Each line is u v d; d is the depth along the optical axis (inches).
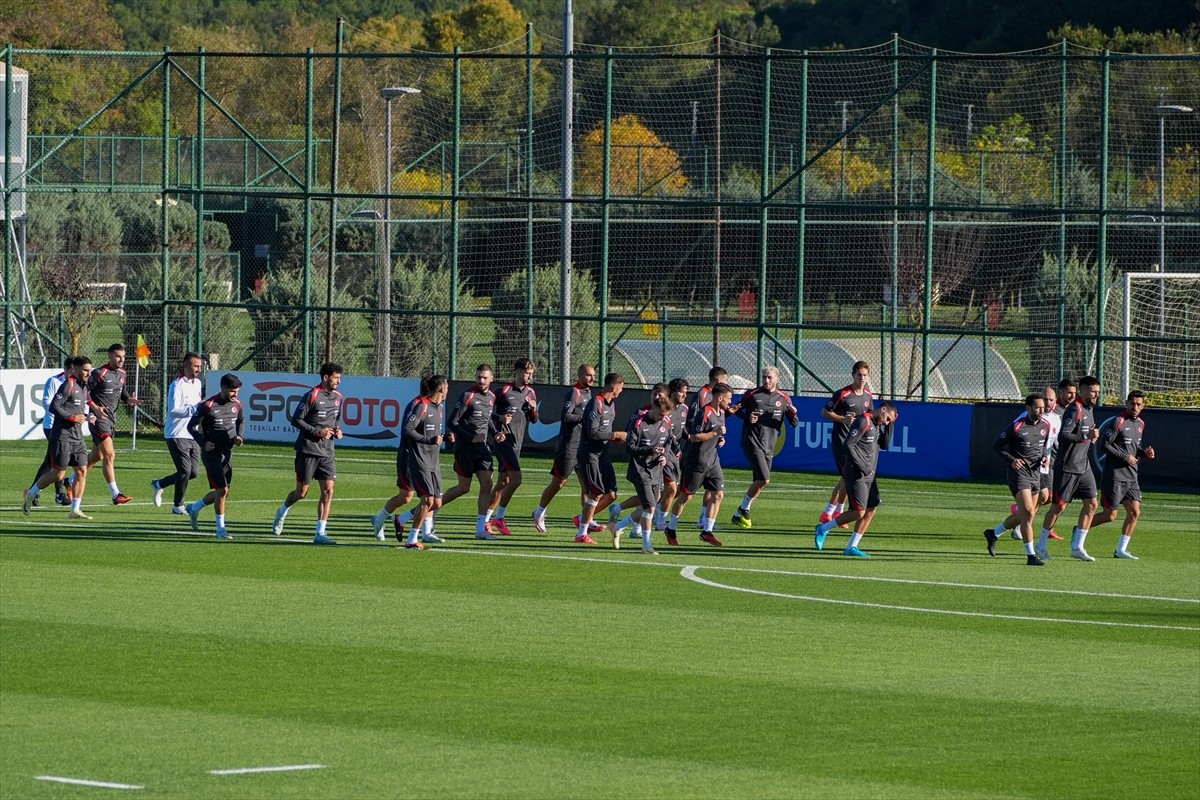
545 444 3969.0
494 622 1834.4
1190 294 5014.8
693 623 1847.9
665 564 2330.2
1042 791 1177.4
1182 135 6796.3
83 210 7283.5
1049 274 5295.3
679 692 1480.1
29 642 1680.6
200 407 2524.6
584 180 7052.2
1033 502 2401.6
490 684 1505.9
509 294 4845.0
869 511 2449.6
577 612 1910.7
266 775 1183.6
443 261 5457.7
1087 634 1811.0
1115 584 2206.0
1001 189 6141.7
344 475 3543.3
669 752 1264.8
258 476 3489.2
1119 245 6304.1
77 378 2753.4
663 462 2449.6
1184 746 1311.5
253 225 7391.7
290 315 4724.4
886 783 1189.1
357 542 2511.1
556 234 6407.5
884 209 3668.8
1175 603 2042.3
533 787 1163.3
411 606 1935.3
